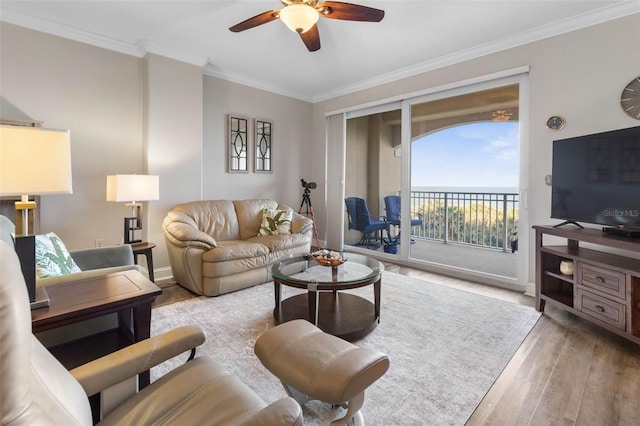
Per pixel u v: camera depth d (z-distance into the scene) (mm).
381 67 4027
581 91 2816
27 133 1106
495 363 1908
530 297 3055
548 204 3018
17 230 1218
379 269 2418
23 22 2846
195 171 3805
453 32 3104
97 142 3279
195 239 2998
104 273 1687
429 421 1441
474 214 3789
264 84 4684
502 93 3406
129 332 1600
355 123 4906
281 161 5039
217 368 1146
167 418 922
